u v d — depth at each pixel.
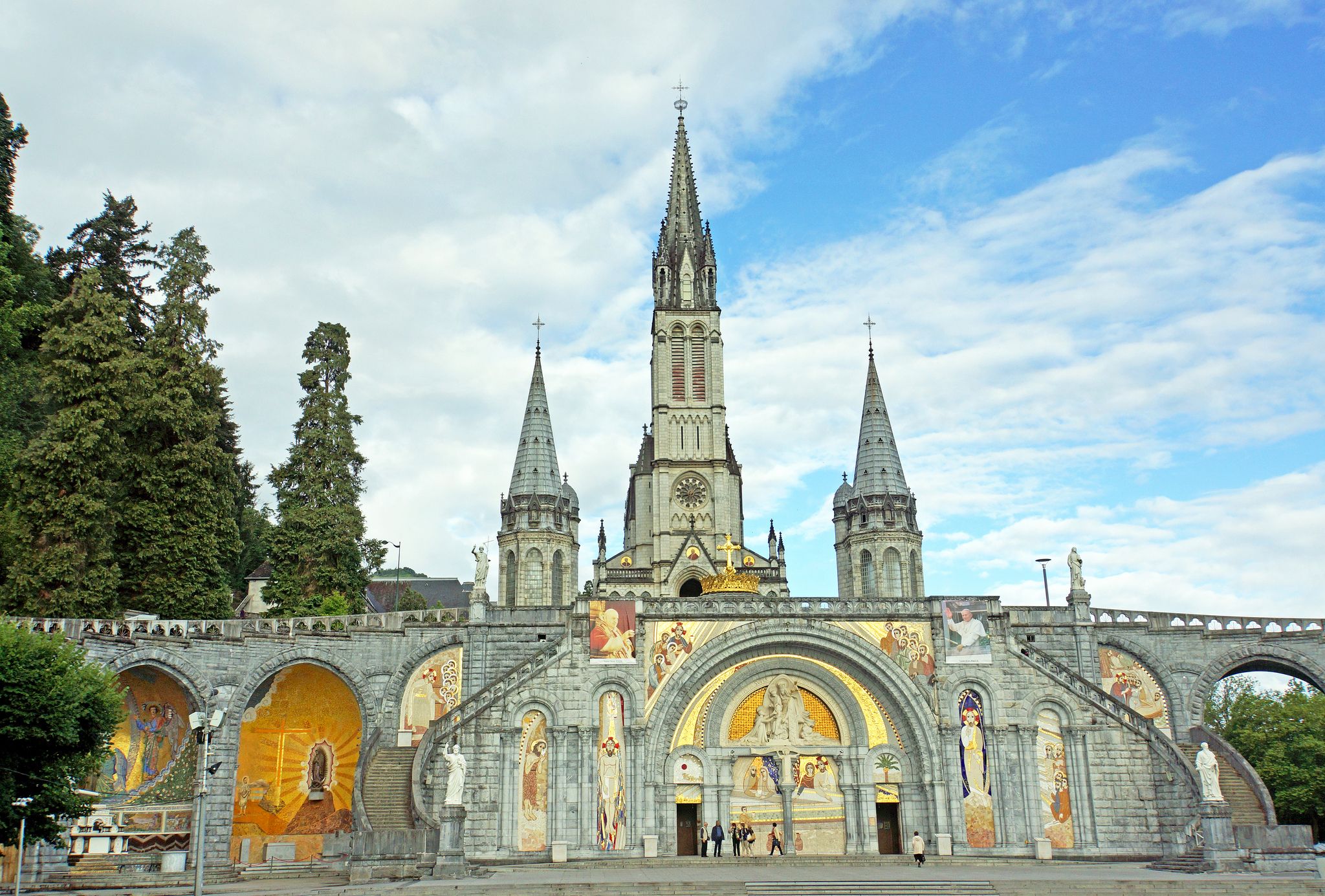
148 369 53.75
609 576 102.31
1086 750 49.72
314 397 68.50
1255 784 47.31
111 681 35.59
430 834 41.62
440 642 52.78
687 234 112.00
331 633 51.53
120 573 49.47
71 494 47.75
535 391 98.69
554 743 49.34
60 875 40.47
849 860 46.66
